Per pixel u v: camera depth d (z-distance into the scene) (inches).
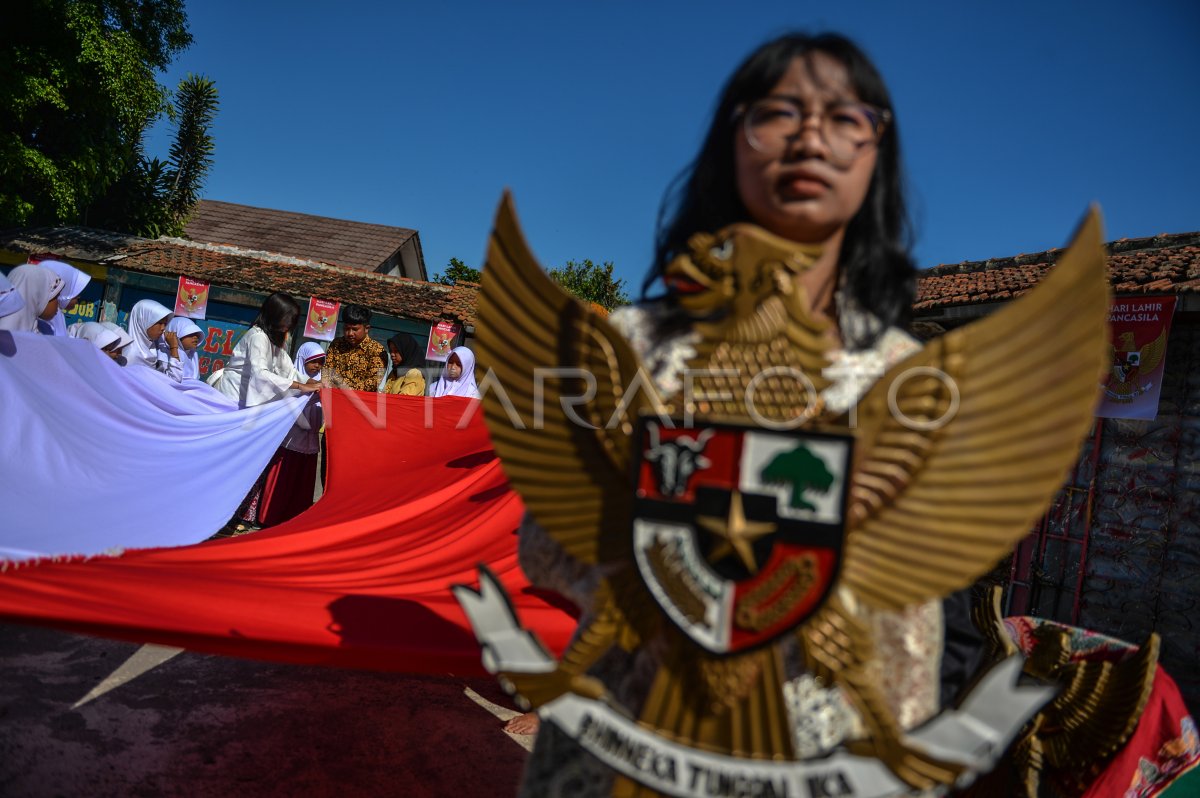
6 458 137.9
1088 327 40.0
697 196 54.4
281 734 126.6
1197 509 259.1
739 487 40.9
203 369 677.9
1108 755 74.8
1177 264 282.4
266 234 1093.8
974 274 392.5
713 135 53.1
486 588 43.5
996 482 40.5
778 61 47.8
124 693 135.0
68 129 671.8
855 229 51.2
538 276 45.6
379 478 163.0
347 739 127.4
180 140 877.8
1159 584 264.7
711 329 45.0
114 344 239.9
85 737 118.1
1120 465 279.0
